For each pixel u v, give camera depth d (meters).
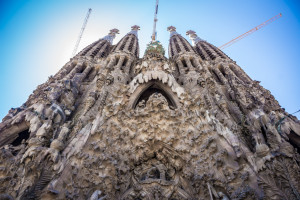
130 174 14.37
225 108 17.33
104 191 11.54
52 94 17.31
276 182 10.02
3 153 11.67
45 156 10.82
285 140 12.80
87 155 11.92
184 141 14.73
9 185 9.89
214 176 11.91
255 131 12.83
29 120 14.80
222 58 35.62
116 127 14.69
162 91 21.33
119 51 34.88
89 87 24.25
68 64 31.16
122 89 18.33
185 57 34.22
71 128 14.80
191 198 13.25
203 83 21.89
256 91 20.30
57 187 10.05
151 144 15.60
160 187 13.67
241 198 10.07
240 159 11.58
